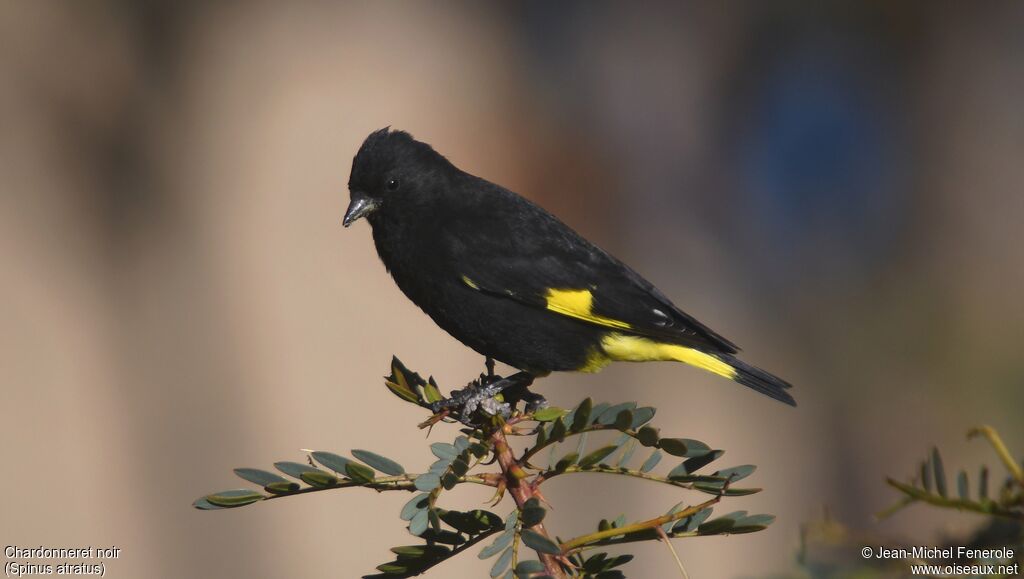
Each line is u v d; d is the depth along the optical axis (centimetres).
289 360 1480
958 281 1764
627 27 1734
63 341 1456
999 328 1709
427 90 1638
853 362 1731
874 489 1709
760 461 1688
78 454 1412
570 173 1675
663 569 1584
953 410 1628
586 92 1717
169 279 1523
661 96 1744
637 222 1717
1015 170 1805
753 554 1630
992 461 1484
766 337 1744
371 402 1468
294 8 1625
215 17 1600
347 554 1388
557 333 764
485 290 759
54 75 1523
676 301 1725
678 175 1747
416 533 372
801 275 1772
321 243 1544
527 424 1202
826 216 1784
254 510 1410
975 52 1806
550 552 357
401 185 771
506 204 791
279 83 1605
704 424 1692
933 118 1809
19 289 1470
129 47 1562
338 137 1594
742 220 1769
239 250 1543
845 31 1781
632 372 1686
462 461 386
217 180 1567
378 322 1498
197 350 1496
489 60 1677
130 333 1495
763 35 1770
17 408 1422
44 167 1515
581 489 1549
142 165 1548
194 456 1443
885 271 1778
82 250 1508
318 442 1441
